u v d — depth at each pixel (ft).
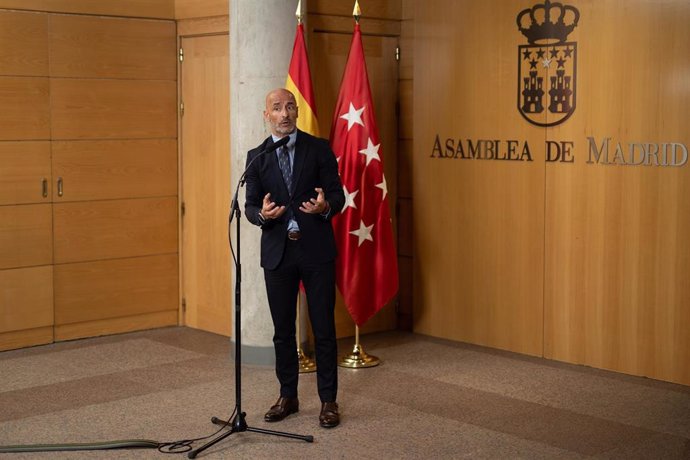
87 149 22.72
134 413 17.13
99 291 23.21
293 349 16.76
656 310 19.08
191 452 14.85
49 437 15.81
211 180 23.39
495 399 17.94
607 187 19.62
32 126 21.81
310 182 16.08
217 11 22.57
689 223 18.45
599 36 19.45
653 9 18.62
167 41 23.81
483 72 21.65
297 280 16.33
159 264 24.20
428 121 22.89
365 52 22.85
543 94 20.53
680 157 18.47
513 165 21.25
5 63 21.29
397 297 24.12
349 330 23.32
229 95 22.62
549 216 20.67
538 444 15.46
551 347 20.89
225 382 19.17
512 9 20.97
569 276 20.43
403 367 20.31
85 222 22.84
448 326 22.97
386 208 20.86
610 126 19.45
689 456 14.90
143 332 23.85
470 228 22.25
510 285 21.56
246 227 20.20
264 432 15.58
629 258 19.40
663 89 18.61
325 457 14.87
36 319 22.25
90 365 20.56
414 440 15.64
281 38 20.08
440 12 22.38
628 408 17.37
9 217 21.66
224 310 23.36
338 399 17.97
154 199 23.97
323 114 22.18
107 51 22.85
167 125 24.02
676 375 18.90
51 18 21.93
